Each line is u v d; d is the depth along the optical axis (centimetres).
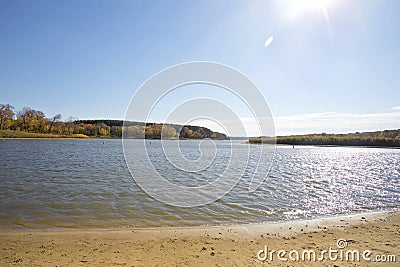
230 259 649
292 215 1145
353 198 1509
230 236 841
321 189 1778
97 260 634
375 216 1109
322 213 1183
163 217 1076
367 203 1391
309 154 5650
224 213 1154
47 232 868
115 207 1207
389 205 1353
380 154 5866
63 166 2700
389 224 984
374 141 9200
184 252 695
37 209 1155
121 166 2717
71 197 1385
